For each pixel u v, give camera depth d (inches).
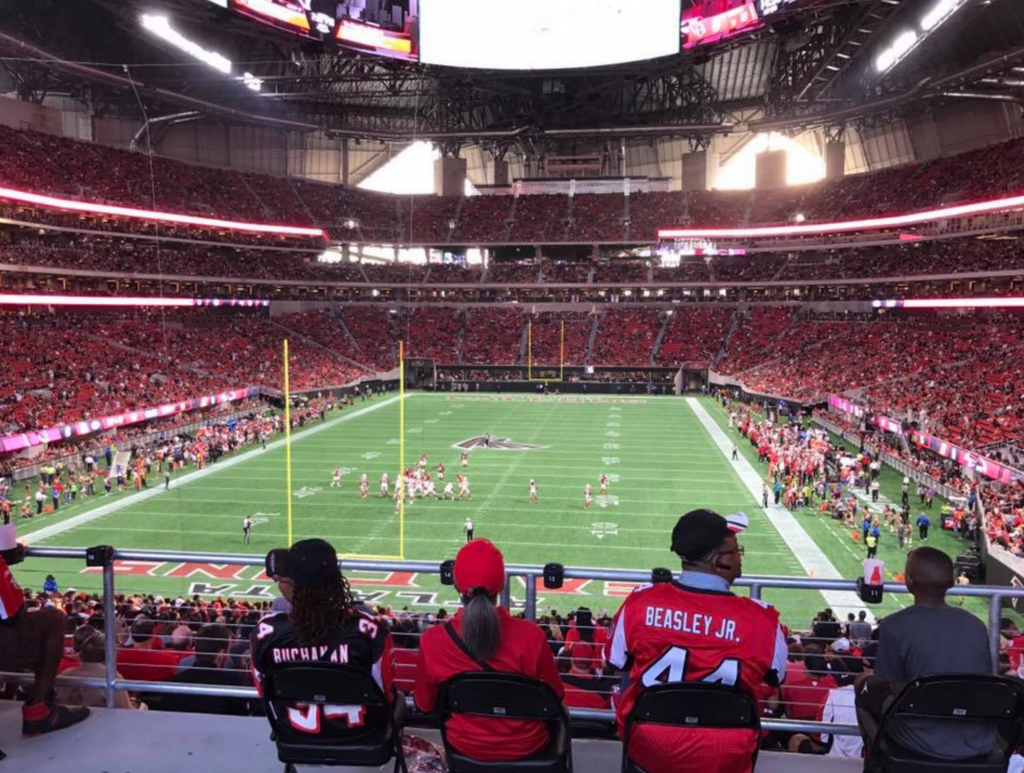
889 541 1107.9
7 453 1489.9
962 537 1122.0
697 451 1754.4
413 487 1339.8
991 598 204.4
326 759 167.0
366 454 1722.4
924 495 1294.3
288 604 209.9
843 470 1451.8
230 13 1941.4
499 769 156.7
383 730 168.6
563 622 462.6
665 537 1109.7
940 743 154.9
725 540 154.9
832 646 373.4
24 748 202.7
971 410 1676.9
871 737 170.9
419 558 1016.9
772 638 150.5
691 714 146.1
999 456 1300.4
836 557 1033.5
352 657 162.4
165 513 1235.2
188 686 227.3
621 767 174.2
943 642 158.1
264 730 211.3
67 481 1368.1
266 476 1502.2
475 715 154.6
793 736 270.7
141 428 1859.0
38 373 1839.3
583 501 1310.3
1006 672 319.6
